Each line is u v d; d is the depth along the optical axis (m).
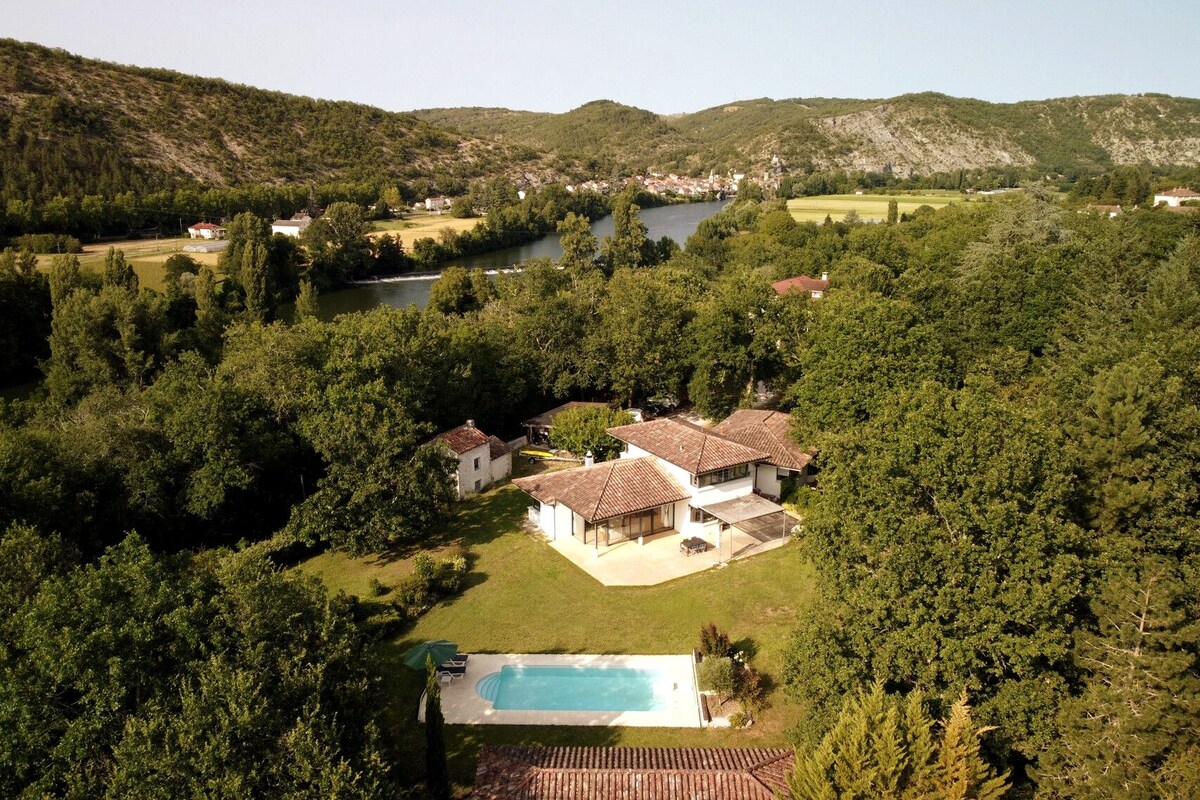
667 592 44.38
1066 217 100.56
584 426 63.88
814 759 20.80
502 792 25.83
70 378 80.44
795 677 29.39
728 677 33.69
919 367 54.03
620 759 27.77
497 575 47.28
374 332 61.38
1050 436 31.70
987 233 102.50
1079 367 47.75
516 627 41.22
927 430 30.31
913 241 128.62
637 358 77.06
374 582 44.94
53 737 22.12
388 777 24.27
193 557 45.50
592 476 51.50
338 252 167.38
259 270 121.94
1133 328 54.78
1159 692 23.44
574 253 152.50
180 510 50.69
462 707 34.41
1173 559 32.31
